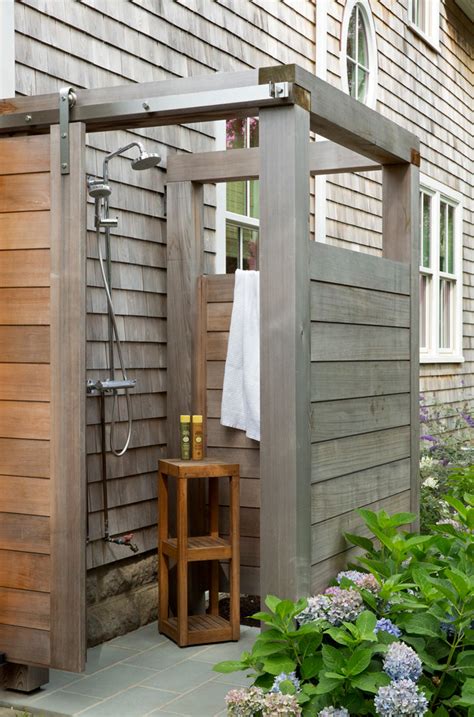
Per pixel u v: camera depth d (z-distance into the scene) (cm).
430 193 867
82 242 331
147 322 459
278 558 320
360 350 381
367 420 388
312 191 630
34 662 337
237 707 276
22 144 340
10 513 341
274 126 321
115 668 378
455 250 934
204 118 339
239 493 429
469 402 955
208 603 488
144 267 457
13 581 340
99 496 420
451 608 305
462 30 957
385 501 408
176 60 487
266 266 322
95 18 425
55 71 399
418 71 834
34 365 338
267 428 322
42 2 391
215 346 454
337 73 670
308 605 309
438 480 559
